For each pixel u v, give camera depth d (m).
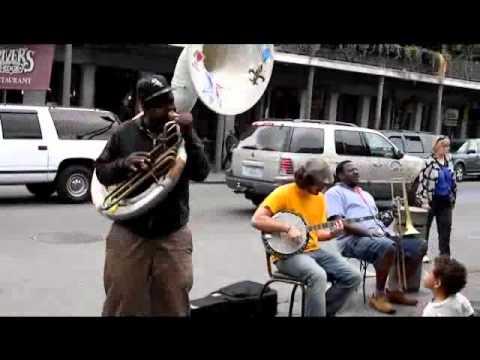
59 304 5.87
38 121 12.07
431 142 19.47
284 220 5.04
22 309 5.66
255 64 3.69
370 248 5.98
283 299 6.37
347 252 6.14
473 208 15.01
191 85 3.68
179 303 3.70
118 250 3.63
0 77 15.76
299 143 11.40
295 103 25.58
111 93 20.09
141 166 3.42
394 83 29.52
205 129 22.69
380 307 5.97
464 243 10.26
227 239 9.44
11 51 15.63
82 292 6.31
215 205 12.97
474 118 36.47
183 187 3.63
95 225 10.07
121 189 3.53
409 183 12.91
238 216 11.70
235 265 7.81
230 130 21.16
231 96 3.64
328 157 11.62
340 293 5.30
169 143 3.48
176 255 3.64
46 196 13.01
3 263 7.34
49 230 9.50
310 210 5.20
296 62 22.00
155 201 3.43
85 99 19.17
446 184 7.92
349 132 12.09
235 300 5.02
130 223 3.59
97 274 7.06
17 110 11.90
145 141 3.60
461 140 23.97
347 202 6.18
